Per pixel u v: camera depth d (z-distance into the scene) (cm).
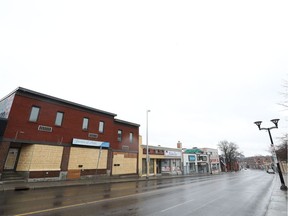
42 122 1858
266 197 1204
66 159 1994
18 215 661
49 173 1823
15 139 1642
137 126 3122
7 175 1622
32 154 1731
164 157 3678
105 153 2444
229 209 842
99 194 1172
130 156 2852
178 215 721
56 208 774
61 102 2059
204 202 1002
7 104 1806
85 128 2270
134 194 1197
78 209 767
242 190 1561
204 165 5597
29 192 1180
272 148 1577
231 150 8231
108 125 2562
